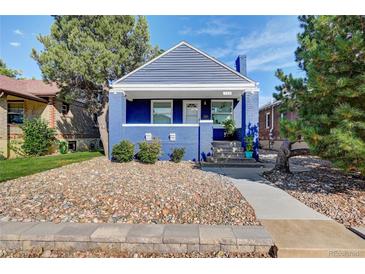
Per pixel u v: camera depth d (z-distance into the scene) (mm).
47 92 14602
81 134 17375
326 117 4254
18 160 9656
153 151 9062
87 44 10891
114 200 4219
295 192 5094
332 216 3764
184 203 4152
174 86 10445
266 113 21344
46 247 2961
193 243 2912
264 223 3428
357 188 5316
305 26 7168
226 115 12430
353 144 3680
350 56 3990
